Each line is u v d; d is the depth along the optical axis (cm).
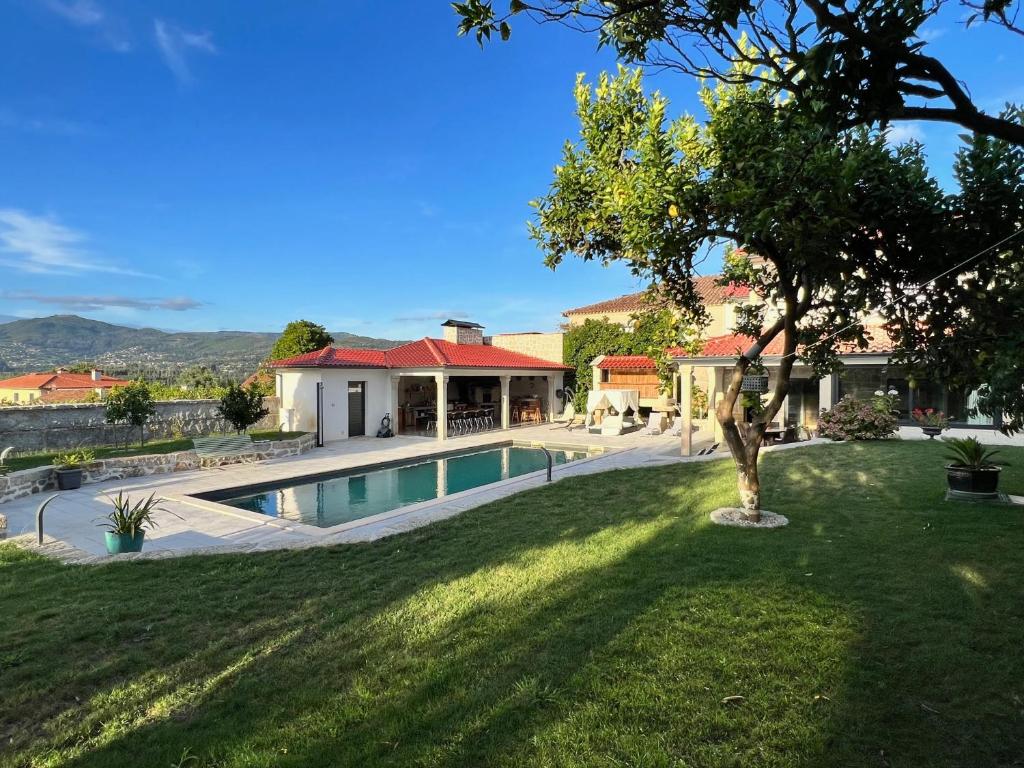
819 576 568
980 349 426
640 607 507
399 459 1822
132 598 597
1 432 1556
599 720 343
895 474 1108
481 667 418
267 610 559
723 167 526
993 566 580
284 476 1502
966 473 867
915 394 1809
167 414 1994
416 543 809
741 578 568
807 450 1488
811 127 389
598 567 636
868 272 537
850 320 668
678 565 623
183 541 887
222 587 630
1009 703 346
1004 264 442
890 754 306
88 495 1230
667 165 559
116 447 1695
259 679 418
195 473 1542
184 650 472
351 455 1895
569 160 687
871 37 235
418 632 489
